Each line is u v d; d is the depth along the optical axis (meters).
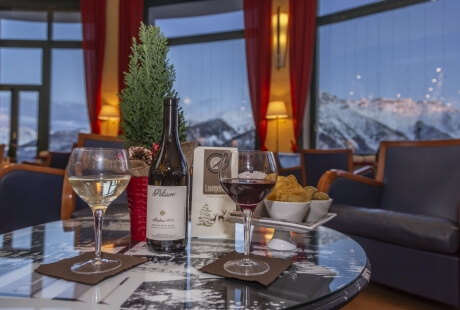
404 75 4.50
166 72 0.93
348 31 5.01
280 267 0.67
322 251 0.82
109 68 6.08
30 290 0.55
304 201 0.84
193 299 0.52
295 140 5.16
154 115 0.90
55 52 6.46
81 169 0.63
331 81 5.18
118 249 0.79
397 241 1.68
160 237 0.75
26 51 6.45
